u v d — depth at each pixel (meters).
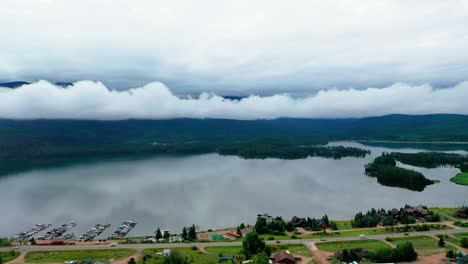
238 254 180.75
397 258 166.25
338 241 199.75
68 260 178.38
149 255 182.75
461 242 187.25
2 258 182.25
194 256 179.00
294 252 184.00
